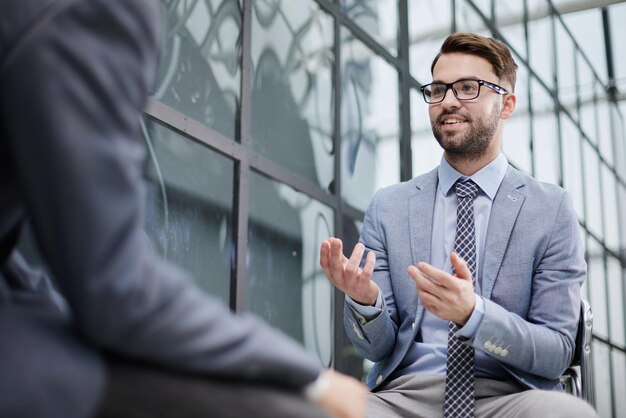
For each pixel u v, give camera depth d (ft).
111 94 2.00
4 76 1.94
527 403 5.54
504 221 6.35
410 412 5.83
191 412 1.95
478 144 6.51
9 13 1.99
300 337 12.71
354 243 14.75
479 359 6.02
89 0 2.01
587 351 6.15
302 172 13.44
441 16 19.44
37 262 7.34
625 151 28.04
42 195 1.92
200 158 10.82
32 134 1.92
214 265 10.86
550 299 6.07
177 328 1.96
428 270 5.44
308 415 2.12
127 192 1.99
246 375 2.06
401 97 16.92
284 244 12.62
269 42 12.94
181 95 10.66
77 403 1.85
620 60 27.45
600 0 25.86
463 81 6.60
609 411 25.12
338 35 14.88
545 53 24.88
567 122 25.46
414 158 17.10
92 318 1.88
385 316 6.12
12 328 1.89
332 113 14.49
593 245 25.84
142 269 1.96
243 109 11.82
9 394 1.77
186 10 10.93
